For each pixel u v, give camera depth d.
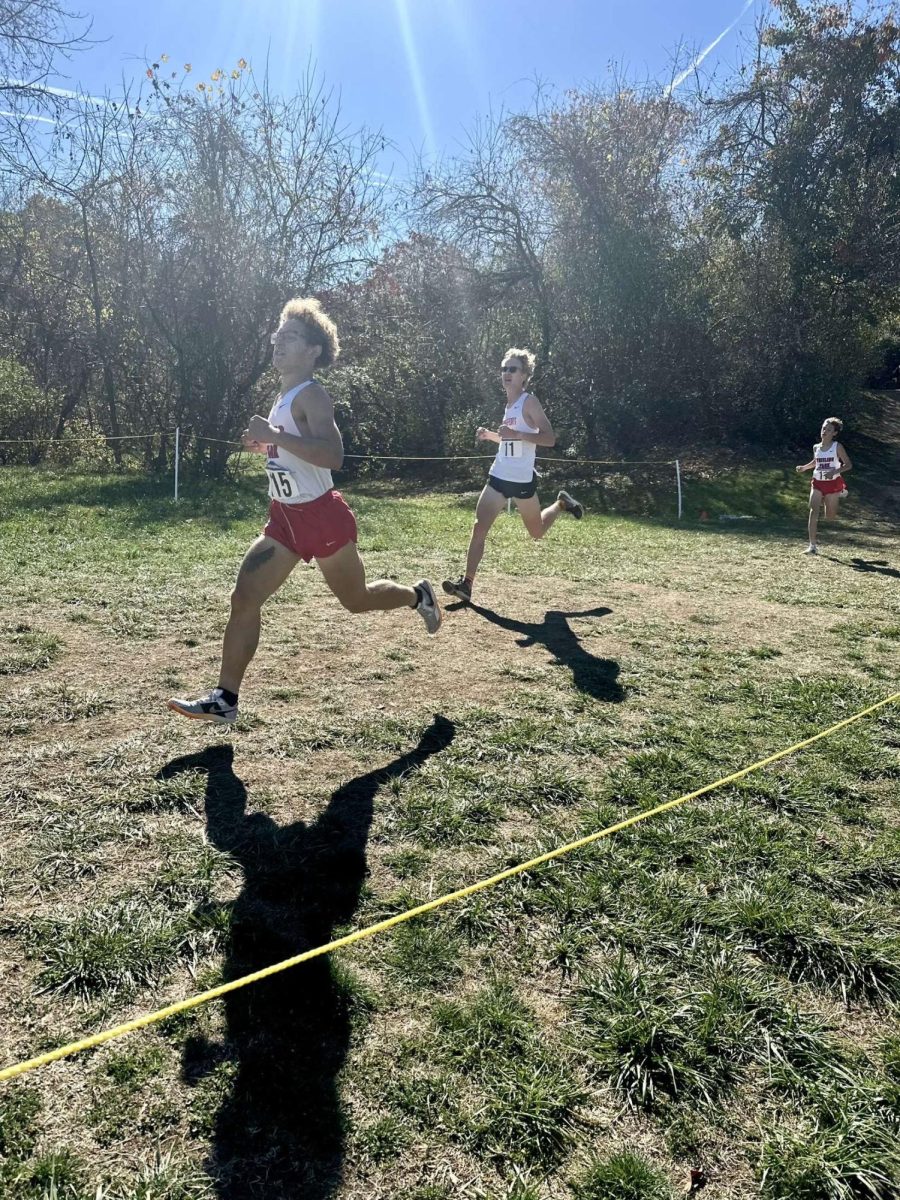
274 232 17.81
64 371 19.86
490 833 3.30
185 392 17.81
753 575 8.76
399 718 4.39
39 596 6.45
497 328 21.66
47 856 3.01
